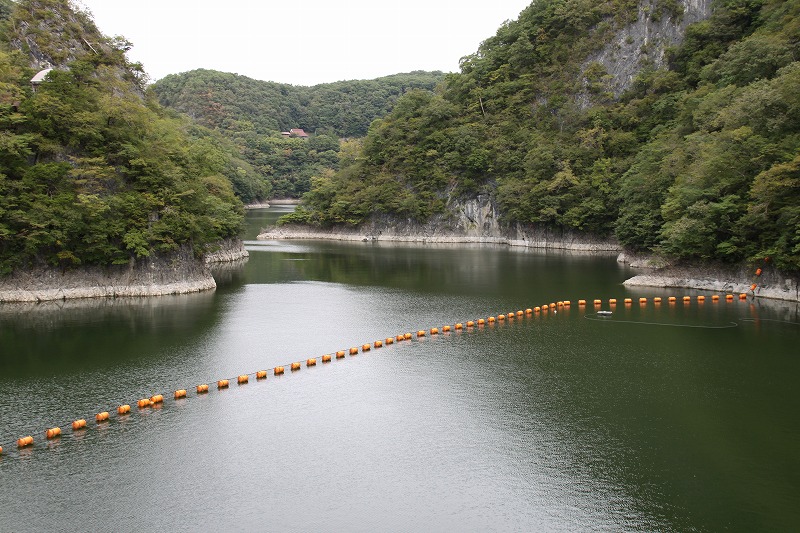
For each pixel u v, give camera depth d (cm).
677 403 3947
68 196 6688
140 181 7631
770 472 3041
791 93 7025
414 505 2750
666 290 8075
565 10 16775
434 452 3259
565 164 14075
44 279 7000
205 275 8450
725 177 7438
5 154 6506
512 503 2767
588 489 2886
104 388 4184
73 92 7362
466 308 7050
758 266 7369
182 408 3878
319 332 5853
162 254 7769
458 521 2630
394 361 4919
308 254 13175
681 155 9056
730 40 13425
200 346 5272
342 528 2575
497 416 3744
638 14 15862
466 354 5116
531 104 16725
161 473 3031
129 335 5591
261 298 7631
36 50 9512
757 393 4125
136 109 7931
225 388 4269
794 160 6281
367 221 17350
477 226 16400
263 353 5100
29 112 6894
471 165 16200
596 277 9356
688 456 3209
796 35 9094
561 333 5841
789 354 5006
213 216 10356
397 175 17525
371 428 3569
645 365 4762
